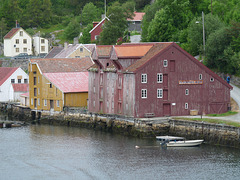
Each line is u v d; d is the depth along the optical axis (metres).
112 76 109.00
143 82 102.00
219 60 118.12
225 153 85.94
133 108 101.88
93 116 114.81
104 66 112.00
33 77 130.75
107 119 110.25
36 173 79.56
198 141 91.31
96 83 114.81
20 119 134.25
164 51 103.19
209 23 125.31
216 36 117.81
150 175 76.94
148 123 99.25
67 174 78.81
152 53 104.81
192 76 105.56
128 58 105.69
